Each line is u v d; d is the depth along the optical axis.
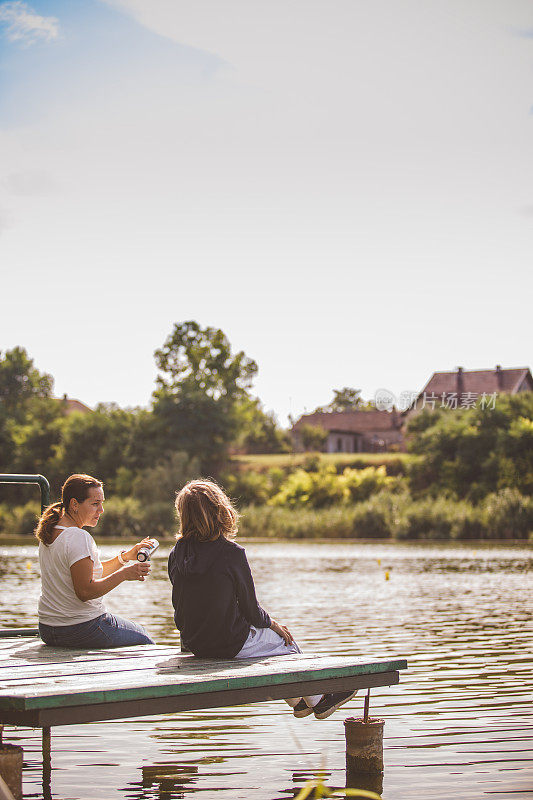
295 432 102.88
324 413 106.06
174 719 8.28
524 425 56.47
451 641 12.56
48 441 77.69
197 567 6.17
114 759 6.86
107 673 5.66
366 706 6.55
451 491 57.22
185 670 5.76
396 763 6.68
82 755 6.98
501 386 78.06
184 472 66.38
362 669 6.17
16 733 7.80
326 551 39.44
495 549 40.16
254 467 74.50
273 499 63.41
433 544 45.50
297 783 6.22
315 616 15.73
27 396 120.25
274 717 8.32
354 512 53.56
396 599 18.81
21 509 62.03
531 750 6.98
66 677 5.50
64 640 6.75
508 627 14.16
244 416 75.94
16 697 4.86
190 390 74.31
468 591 20.53
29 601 17.95
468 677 9.95
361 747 6.47
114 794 5.98
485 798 5.86
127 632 6.92
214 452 73.25
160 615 15.79
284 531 54.16
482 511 50.50
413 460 60.38
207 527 6.22
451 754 6.89
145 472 66.19
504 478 55.47
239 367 83.44
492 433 58.03
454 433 58.91
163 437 73.06
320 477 61.78
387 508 53.31
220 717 8.35
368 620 15.13
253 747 7.23
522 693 9.08
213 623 6.17
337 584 22.59
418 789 6.06
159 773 6.48
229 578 6.19
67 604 6.73
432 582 23.11
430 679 9.82
